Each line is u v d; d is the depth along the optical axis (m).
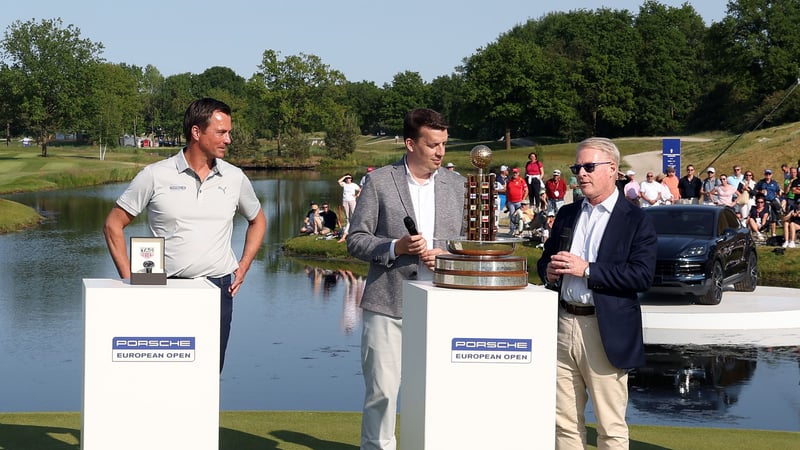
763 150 57.09
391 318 5.99
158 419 4.88
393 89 167.88
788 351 14.50
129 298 4.83
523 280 4.73
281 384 12.41
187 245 6.23
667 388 11.82
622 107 115.56
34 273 25.94
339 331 16.81
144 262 5.02
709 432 8.40
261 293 21.92
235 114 144.00
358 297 21.22
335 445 7.41
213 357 4.91
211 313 4.90
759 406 10.77
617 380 5.74
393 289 5.98
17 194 66.00
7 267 27.38
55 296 21.58
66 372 13.58
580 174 5.75
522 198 30.69
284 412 8.88
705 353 14.33
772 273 24.64
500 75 108.06
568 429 5.88
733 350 14.59
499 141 127.69
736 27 105.56
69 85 110.44
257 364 13.82
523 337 4.60
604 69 114.56
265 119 138.25
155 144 160.12
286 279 24.62
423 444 4.62
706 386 11.95
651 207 19.69
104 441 4.84
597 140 5.79
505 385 4.61
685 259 17.72
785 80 103.12
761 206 28.64
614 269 5.55
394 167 6.18
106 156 113.50
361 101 175.88
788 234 26.16
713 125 115.75
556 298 4.59
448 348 4.58
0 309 19.64
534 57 110.88
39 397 11.95
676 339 15.64
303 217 46.41
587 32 132.38
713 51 109.38
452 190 6.23
